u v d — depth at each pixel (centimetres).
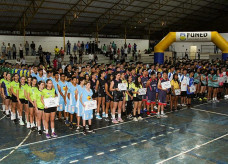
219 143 746
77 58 2794
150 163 608
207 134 828
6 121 988
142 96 1030
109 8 2688
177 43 3950
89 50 2967
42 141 757
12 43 2639
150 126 916
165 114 1100
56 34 2914
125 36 3231
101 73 1015
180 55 3909
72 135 814
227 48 1975
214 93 1394
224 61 1894
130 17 3108
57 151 681
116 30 3434
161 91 1028
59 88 917
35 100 784
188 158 639
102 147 709
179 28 4050
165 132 846
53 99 771
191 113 1117
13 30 2602
